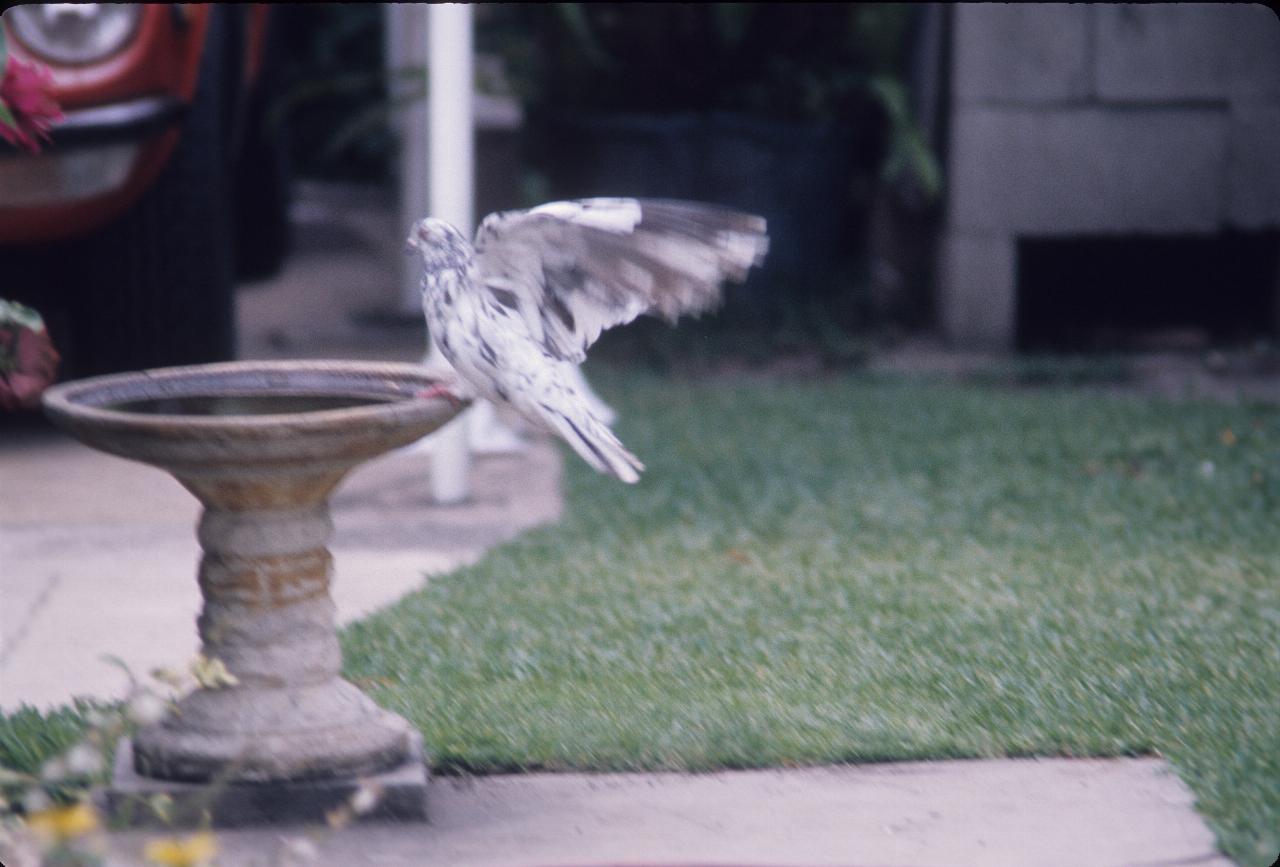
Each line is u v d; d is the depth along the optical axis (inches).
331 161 1012.5
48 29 395.9
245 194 687.1
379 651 292.8
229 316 469.1
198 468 215.6
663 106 647.8
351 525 387.2
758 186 624.1
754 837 222.7
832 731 251.0
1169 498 397.4
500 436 462.9
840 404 507.5
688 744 246.2
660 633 301.0
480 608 316.5
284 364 247.3
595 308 225.6
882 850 218.2
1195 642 292.5
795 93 642.8
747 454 444.5
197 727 227.3
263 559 226.8
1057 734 249.0
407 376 243.6
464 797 235.9
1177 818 226.5
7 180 388.5
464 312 218.4
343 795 225.9
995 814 228.7
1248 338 617.6
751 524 377.7
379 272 729.6
